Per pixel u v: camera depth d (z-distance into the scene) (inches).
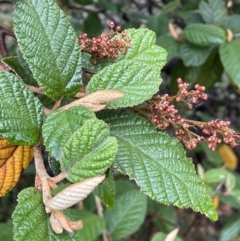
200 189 7.3
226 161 20.3
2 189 7.5
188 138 7.8
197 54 15.6
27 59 7.3
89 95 6.9
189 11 18.7
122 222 15.4
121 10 21.6
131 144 7.5
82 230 13.7
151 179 7.2
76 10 21.7
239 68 14.6
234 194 16.5
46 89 7.4
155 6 23.5
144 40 8.5
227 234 17.6
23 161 7.6
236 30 15.9
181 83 7.7
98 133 6.1
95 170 6.0
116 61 8.5
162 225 19.4
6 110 6.6
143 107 7.8
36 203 6.2
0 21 24.1
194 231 30.1
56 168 7.2
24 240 6.0
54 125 6.6
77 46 7.7
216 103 27.9
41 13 7.5
